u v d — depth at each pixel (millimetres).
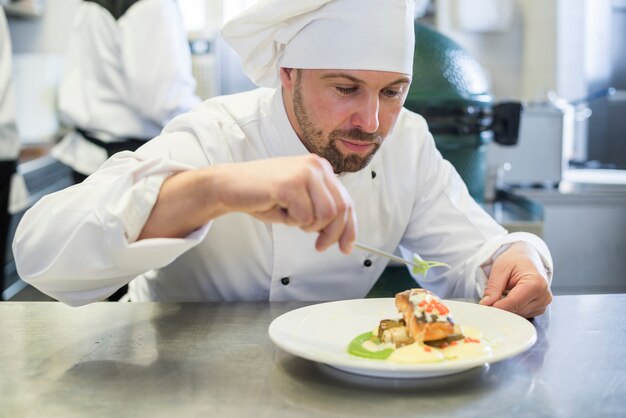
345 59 1108
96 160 3115
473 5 3994
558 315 1118
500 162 3057
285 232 1332
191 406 749
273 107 1347
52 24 4219
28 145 3895
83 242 980
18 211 3066
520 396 774
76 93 3098
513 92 4176
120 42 2971
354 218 900
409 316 918
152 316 1111
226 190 915
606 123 3943
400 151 1467
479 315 1027
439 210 1484
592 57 3943
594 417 719
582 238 2990
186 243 981
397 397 771
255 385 808
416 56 1894
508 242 1288
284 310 1150
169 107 3008
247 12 1197
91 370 863
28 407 749
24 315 1117
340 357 808
